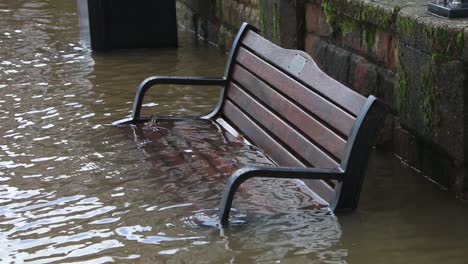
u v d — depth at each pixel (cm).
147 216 667
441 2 716
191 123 888
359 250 617
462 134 679
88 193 719
